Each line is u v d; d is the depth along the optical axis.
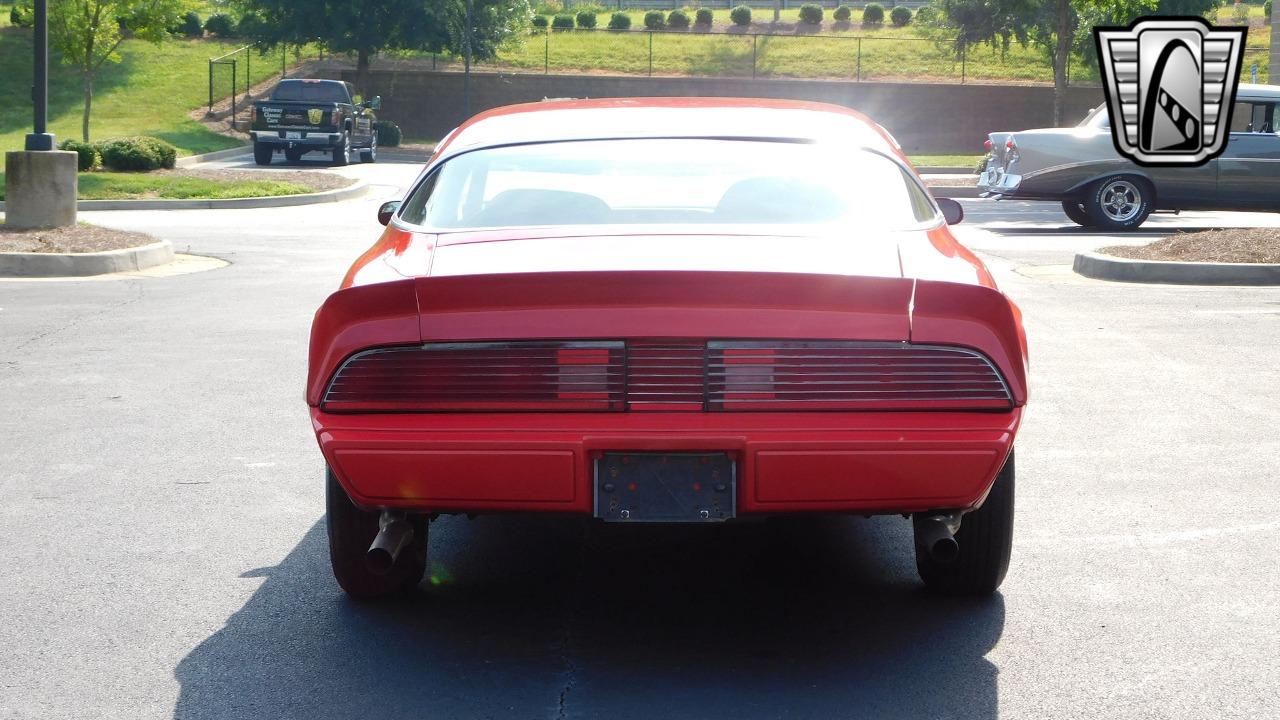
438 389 3.60
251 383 8.01
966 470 3.60
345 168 32.19
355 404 3.63
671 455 3.60
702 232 4.05
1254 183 17.84
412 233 4.29
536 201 4.32
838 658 3.93
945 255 4.01
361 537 4.22
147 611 4.34
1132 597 4.46
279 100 32.78
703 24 57.28
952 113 46.78
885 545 5.12
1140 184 17.88
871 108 46.72
